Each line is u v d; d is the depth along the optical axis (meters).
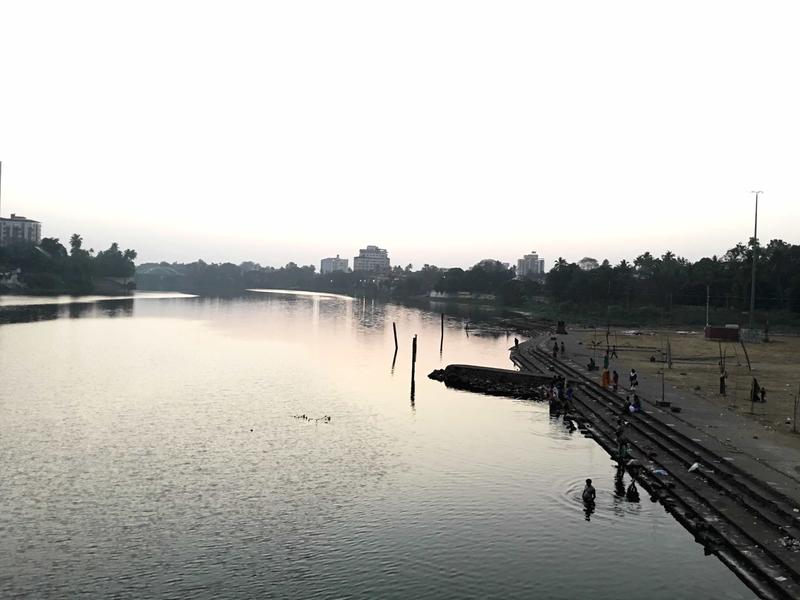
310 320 172.12
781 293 143.12
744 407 48.66
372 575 25.83
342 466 40.00
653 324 149.12
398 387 70.25
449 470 39.25
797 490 29.27
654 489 34.31
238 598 24.02
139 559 27.08
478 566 26.53
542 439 46.81
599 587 24.70
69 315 157.88
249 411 55.31
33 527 30.09
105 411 53.75
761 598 22.98
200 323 150.62
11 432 46.28
